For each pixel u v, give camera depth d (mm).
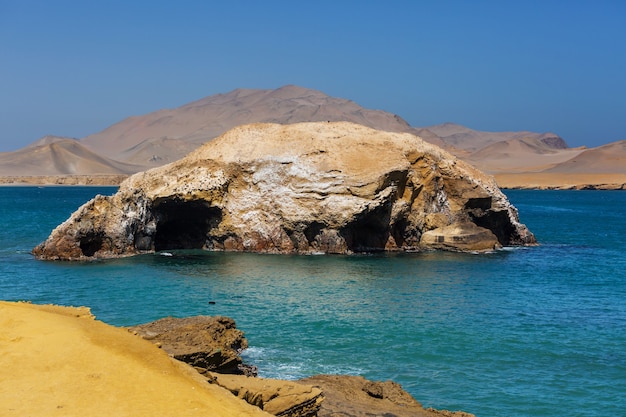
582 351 36094
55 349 19906
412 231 74938
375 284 53469
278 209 72312
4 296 48188
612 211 155375
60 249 66062
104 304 45656
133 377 19078
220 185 73938
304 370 32469
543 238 92188
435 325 40812
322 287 51969
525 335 38906
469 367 33375
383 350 35750
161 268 60688
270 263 63906
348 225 69688
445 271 60156
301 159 74125
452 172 78812
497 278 57031
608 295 50312
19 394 17391
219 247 74375
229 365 30188
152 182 75812
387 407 26969
